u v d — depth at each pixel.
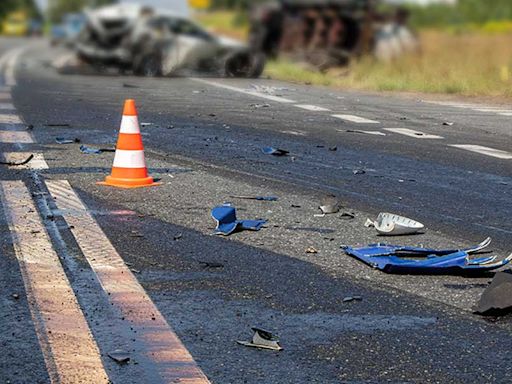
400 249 9.95
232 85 35.47
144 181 13.41
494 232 11.41
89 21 41.09
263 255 9.74
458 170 16.19
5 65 48.03
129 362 6.55
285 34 47.56
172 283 8.55
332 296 8.34
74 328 7.21
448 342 7.21
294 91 33.28
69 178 13.73
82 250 9.61
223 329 7.34
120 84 34.50
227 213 10.96
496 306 7.86
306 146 18.44
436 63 42.62
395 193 13.76
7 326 7.20
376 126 22.58
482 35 66.19
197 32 41.66
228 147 17.83
